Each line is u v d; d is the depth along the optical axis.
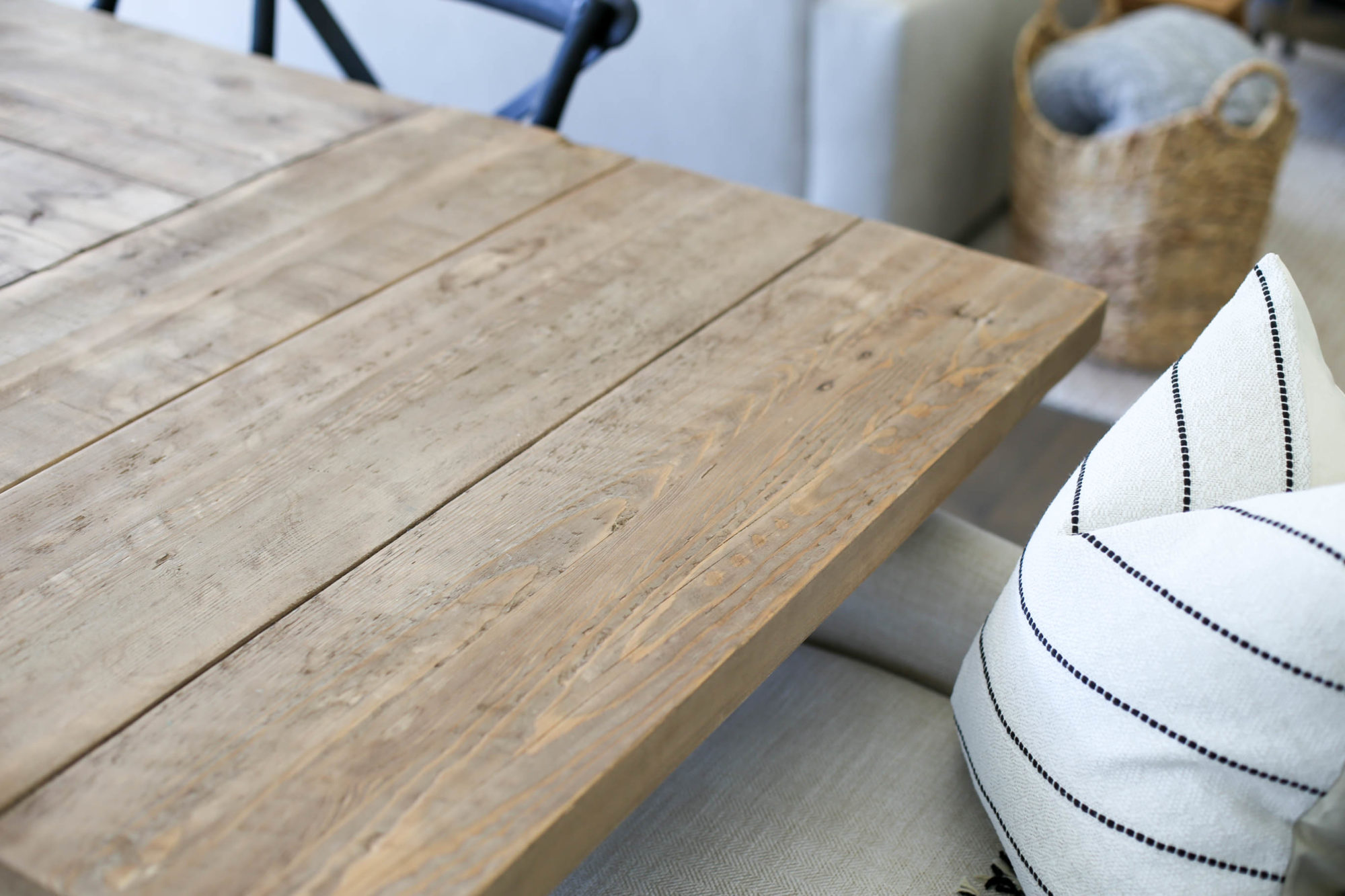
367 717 0.57
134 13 2.85
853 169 2.21
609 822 0.56
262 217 1.02
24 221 1.01
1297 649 0.53
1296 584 0.53
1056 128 2.18
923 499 0.75
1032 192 2.13
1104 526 0.66
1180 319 2.04
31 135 1.16
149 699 0.58
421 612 0.63
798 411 0.79
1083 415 1.54
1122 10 2.57
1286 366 0.64
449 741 0.56
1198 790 0.59
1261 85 2.05
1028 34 2.22
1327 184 2.69
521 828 0.52
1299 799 0.56
